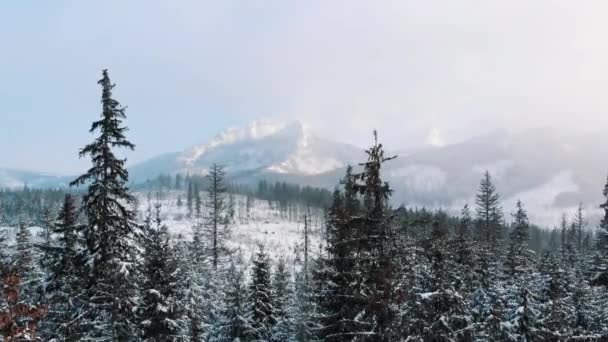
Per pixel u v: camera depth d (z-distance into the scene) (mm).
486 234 57750
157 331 29734
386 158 20922
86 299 26688
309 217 178375
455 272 34781
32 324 15023
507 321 36781
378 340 20219
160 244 32031
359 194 21125
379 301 20094
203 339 38156
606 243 38375
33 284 32656
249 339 38500
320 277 22750
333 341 22859
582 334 40625
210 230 52406
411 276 24922
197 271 43625
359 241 20750
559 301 38281
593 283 38312
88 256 26078
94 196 26203
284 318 42906
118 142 25969
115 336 25781
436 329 27766
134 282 27141
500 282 42688
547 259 46969
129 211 26781
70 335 26562
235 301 39062
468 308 34000
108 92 25719
